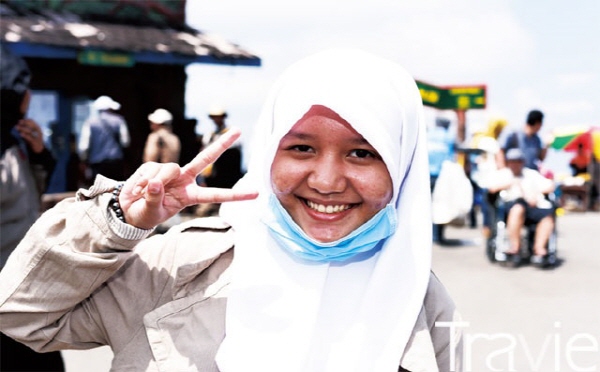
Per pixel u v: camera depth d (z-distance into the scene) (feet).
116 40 37.06
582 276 23.88
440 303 5.26
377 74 4.85
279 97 4.99
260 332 4.78
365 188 4.65
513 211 25.54
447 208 29.48
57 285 4.55
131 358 4.82
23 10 39.37
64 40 35.88
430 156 29.30
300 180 4.70
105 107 31.60
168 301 4.97
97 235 4.47
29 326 4.66
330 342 4.93
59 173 40.06
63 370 9.76
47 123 41.75
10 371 9.25
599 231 36.91
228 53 37.52
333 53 4.93
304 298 4.84
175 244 5.16
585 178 49.21
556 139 49.90
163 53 37.42
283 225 4.86
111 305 4.93
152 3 42.14
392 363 4.81
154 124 32.07
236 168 35.35
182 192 4.63
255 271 4.92
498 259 25.80
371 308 4.89
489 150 31.09
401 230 5.04
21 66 9.25
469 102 37.40
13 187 8.93
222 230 5.24
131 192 4.50
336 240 4.75
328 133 4.61
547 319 18.33
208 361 4.76
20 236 9.06
